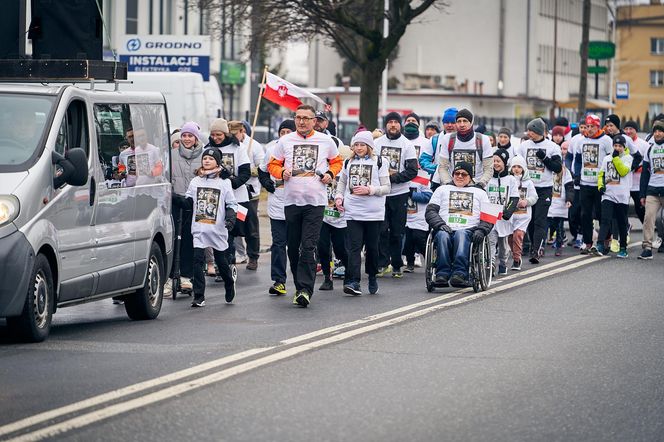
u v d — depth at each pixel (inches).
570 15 6540.4
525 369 658.2
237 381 602.9
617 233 1545.3
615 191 1373.0
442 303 941.2
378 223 997.2
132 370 627.5
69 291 748.0
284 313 882.1
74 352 686.5
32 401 547.5
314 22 2320.4
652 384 625.0
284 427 505.4
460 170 1022.4
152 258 864.9
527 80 6018.7
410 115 1213.7
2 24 983.6
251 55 2466.8
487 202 1022.4
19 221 693.3
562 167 1360.7
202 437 485.4
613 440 501.4
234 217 932.0
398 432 501.7
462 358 687.7
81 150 735.7
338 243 1043.9
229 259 1042.1
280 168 936.3
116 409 531.5
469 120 1093.8
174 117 2111.2
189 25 3895.2
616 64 7224.4
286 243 1013.2
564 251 1465.3
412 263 1206.3
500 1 5994.1
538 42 6107.3
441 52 6087.6
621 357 706.8
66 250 738.8
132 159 836.0
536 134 1322.6
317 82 6402.6
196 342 730.8
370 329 792.9
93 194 771.4
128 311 855.7
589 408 562.6
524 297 990.4
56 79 812.6
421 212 1190.9
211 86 2239.2
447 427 513.7
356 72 6220.5
